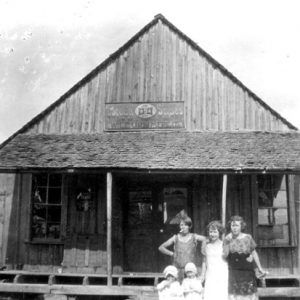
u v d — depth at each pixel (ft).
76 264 42.80
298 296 36.37
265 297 37.99
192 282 25.46
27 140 46.68
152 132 47.75
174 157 40.81
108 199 38.63
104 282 43.27
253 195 44.50
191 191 45.83
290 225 44.09
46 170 39.73
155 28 50.75
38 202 46.47
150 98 49.03
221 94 48.55
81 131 48.83
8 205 46.57
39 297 39.40
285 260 43.24
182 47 49.96
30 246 45.09
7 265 45.16
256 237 43.62
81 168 39.11
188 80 49.11
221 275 25.30
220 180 45.03
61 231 44.91
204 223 44.32
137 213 46.47
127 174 45.29
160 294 25.54
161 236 45.78
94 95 49.52
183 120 48.24
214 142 44.52
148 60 49.96
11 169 39.75
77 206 45.03
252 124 47.80
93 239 43.37
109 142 45.32
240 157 40.55
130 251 45.62
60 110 49.49
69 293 37.40
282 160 39.75
